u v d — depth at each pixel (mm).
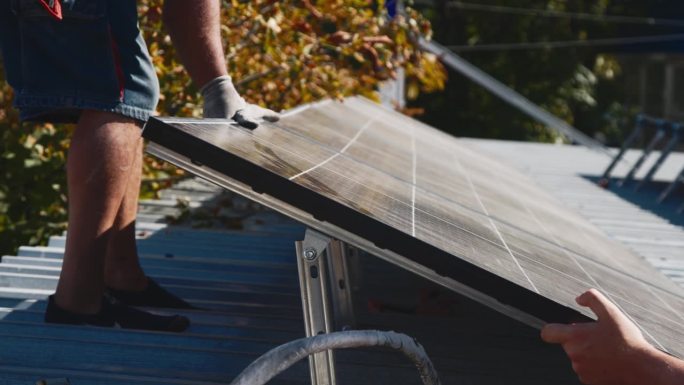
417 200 2957
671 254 6832
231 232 6688
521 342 4066
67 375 3164
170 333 3674
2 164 7887
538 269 2629
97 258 3588
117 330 3602
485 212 3586
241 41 7441
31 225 7902
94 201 3494
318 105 5051
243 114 2982
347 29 8180
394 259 2268
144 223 6953
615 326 2221
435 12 29984
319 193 2252
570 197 10086
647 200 10828
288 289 4855
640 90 38375
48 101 3430
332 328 2508
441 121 30344
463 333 4172
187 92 7086
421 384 3342
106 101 3434
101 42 3408
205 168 2283
